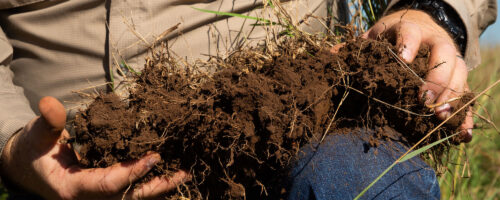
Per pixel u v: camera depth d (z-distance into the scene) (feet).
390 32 2.15
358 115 2.04
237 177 2.05
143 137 1.96
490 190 3.68
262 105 1.91
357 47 2.02
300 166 1.99
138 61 2.39
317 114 1.95
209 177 2.07
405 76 1.96
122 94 2.32
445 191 3.10
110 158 1.99
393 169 1.94
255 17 2.45
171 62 2.19
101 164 2.01
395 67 1.97
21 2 2.35
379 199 1.89
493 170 4.01
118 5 2.33
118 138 1.96
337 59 2.01
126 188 2.05
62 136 2.05
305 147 2.01
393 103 2.01
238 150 1.97
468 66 2.64
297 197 1.98
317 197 1.92
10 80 2.39
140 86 2.10
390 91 1.97
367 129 2.03
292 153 2.01
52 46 2.39
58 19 2.36
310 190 1.95
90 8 2.35
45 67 2.43
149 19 2.36
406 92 1.99
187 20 2.40
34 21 2.38
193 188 2.10
